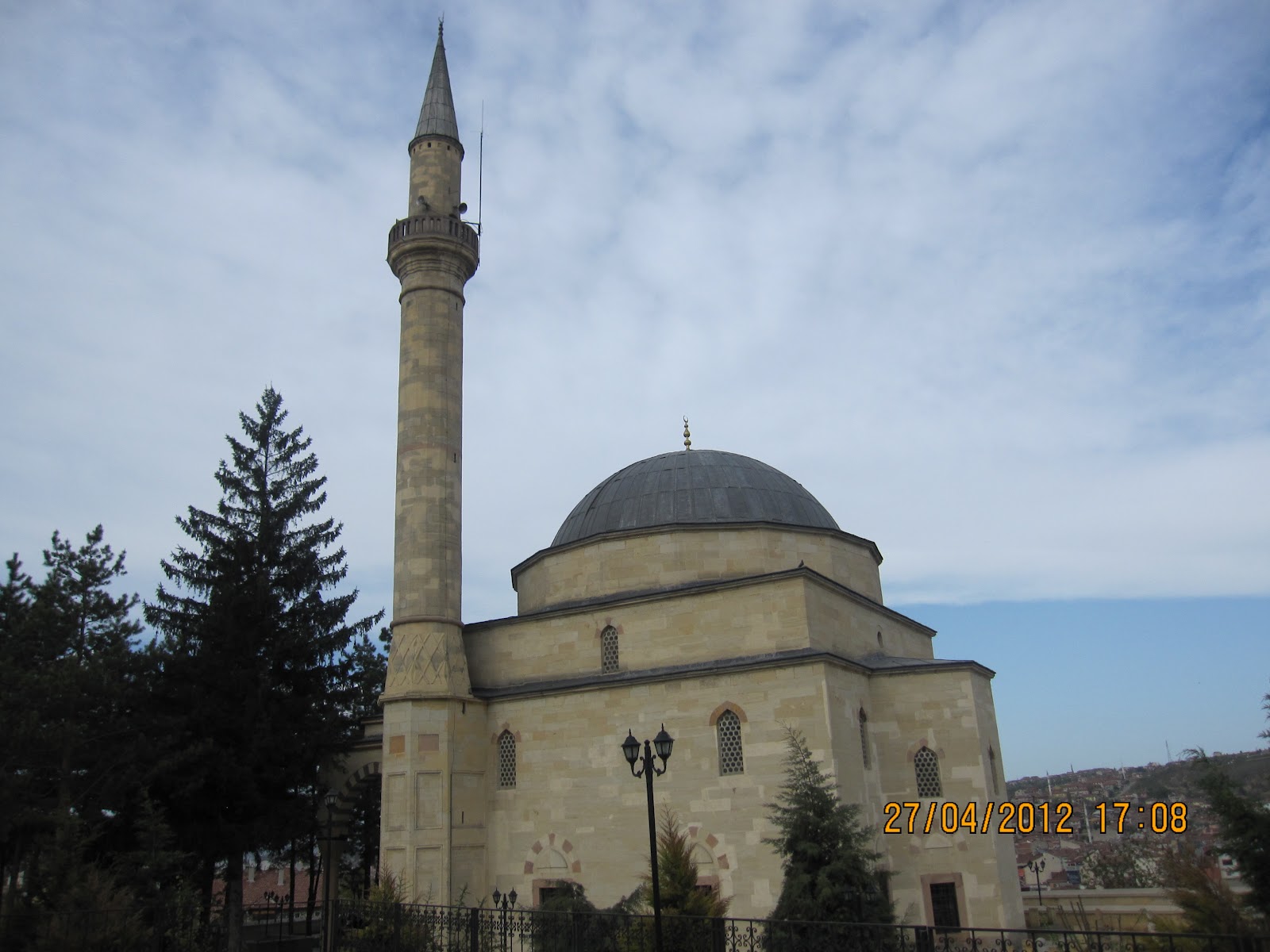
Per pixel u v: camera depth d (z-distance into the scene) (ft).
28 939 89.51
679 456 139.54
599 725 107.76
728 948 86.99
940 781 102.83
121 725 115.14
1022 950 92.02
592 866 103.60
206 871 123.03
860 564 130.72
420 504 121.49
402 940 86.69
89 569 122.42
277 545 136.98
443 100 143.43
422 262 131.64
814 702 95.40
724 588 109.60
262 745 120.16
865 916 77.36
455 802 110.63
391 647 118.11
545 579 132.46
